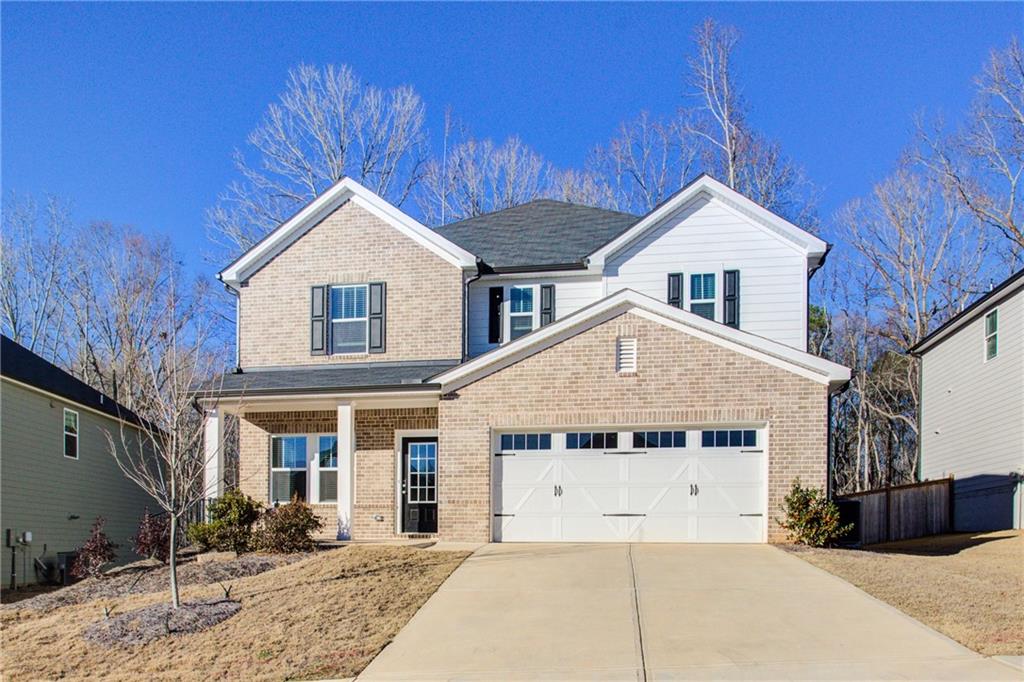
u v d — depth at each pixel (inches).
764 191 1486.2
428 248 793.6
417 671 374.6
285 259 818.2
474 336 807.1
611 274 790.5
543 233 896.9
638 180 1642.5
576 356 679.7
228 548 677.3
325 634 433.4
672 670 360.2
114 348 1472.7
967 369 999.0
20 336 1456.7
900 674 345.4
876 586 496.4
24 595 716.7
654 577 526.3
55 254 1488.7
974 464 968.3
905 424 1584.6
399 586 514.3
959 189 1449.3
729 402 656.4
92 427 912.9
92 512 905.5
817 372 649.6
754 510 654.5
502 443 690.2
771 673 351.9
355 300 804.0
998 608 444.8
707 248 782.5
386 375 749.9
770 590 489.4
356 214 810.8
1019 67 1385.3
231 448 1240.8
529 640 410.3
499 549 634.8
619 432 676.7
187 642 437.4
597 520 671.1
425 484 772.0
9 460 755.4
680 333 668.1
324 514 781.3
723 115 1520.7
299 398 715.4
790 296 765.9
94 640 453.1
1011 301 879.7
